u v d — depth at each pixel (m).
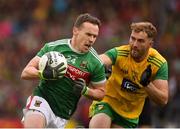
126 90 22.72
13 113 44.53
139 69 22.36
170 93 38.97
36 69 19.91
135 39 21.62
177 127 35.75
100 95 20.48
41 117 19.86
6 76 49.09
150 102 30.38
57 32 53.03
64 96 20.38
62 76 19.67
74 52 20.36
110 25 52.69
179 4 53.03
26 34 53.78
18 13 57.19
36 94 20.41
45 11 56.66
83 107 38.78
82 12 55.47
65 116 20.66
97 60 20.56
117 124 23.36
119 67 22.56
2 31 54.47
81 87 19.78
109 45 48.69
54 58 19.53
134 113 23.23
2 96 45.97
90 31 19.89
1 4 58.09
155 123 33.97
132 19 52.78
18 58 51.03
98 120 22.81
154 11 50.94
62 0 56.97
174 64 45.47
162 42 48.25
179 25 51.53
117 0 55.69
